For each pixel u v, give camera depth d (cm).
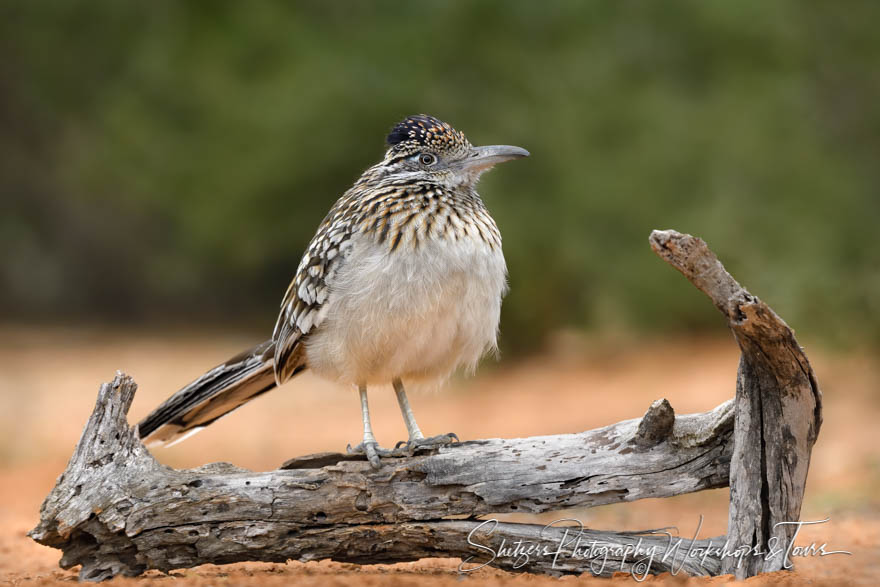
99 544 546
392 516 551
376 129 1897
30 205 2927
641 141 1873
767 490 511
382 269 598
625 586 496
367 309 604
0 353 2381
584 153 1870
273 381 703
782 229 1823
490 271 625
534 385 1764
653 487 541
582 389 1669
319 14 2031
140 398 1759
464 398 1738
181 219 2159
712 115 1892
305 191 1988
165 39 2017
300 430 1516
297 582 505
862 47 2202
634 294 1911
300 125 1886
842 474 1002
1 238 2916
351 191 673
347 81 1880
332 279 619
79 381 1980
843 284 1596
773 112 1919
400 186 636
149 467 553
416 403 1730
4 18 2222
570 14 1922
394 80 1881
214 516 548
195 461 1288
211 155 1983
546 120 1873
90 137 2338
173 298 3117
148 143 2034
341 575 545
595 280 1930
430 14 1938
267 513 549
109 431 550
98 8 2156
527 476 545
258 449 1362
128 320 3070
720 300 473
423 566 611
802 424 502
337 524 554
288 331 656
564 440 555
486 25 1911
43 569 640
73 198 2864
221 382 682
